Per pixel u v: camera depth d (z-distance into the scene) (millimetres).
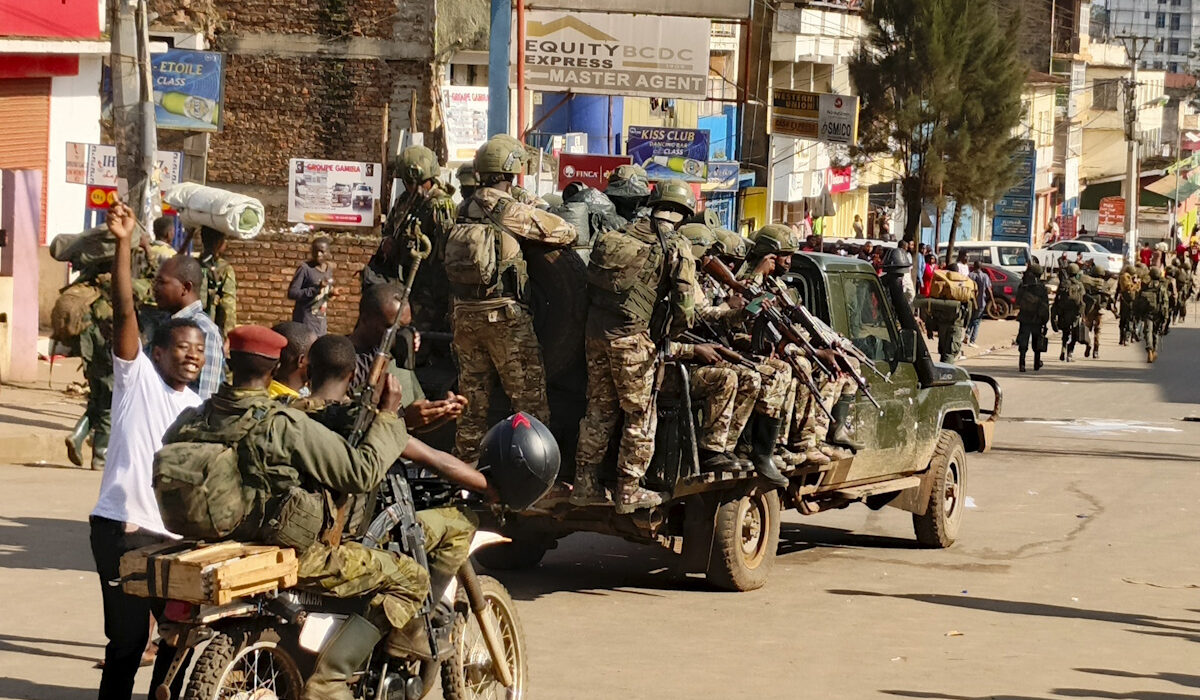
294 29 23812
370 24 23688
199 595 4742
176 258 7094
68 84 20234
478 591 5984
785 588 10164
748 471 9328
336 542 5168
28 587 8656
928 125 44688
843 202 54906
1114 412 23391
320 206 22594
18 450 12922
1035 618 9500
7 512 10719
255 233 11508
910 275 39406
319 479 5055
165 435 5156
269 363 5105
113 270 5996
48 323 19266
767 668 7855
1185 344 39969
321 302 15422
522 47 19922
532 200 9344
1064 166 81688
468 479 5586
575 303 8602
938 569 11195
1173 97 128000
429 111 23656
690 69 22797
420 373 9383
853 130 34031
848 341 10242
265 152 24062
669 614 9141
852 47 48500
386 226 9836
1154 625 9453
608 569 10633
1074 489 15547
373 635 5352
